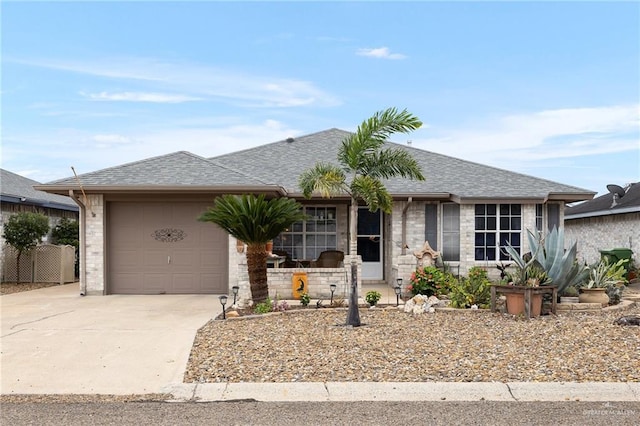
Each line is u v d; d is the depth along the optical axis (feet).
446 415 18.67
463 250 53.01
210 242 50.67
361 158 37.45
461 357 25.54
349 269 44.57
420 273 44.60
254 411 19.17
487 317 35.76
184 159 53.78
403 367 24.00
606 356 25.41
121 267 50.62
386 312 38.17
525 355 25.77
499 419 18.28
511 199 52.21
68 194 49.96
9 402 20.31
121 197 50.14
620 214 72.64
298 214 40.47
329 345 27.91
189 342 29.27
